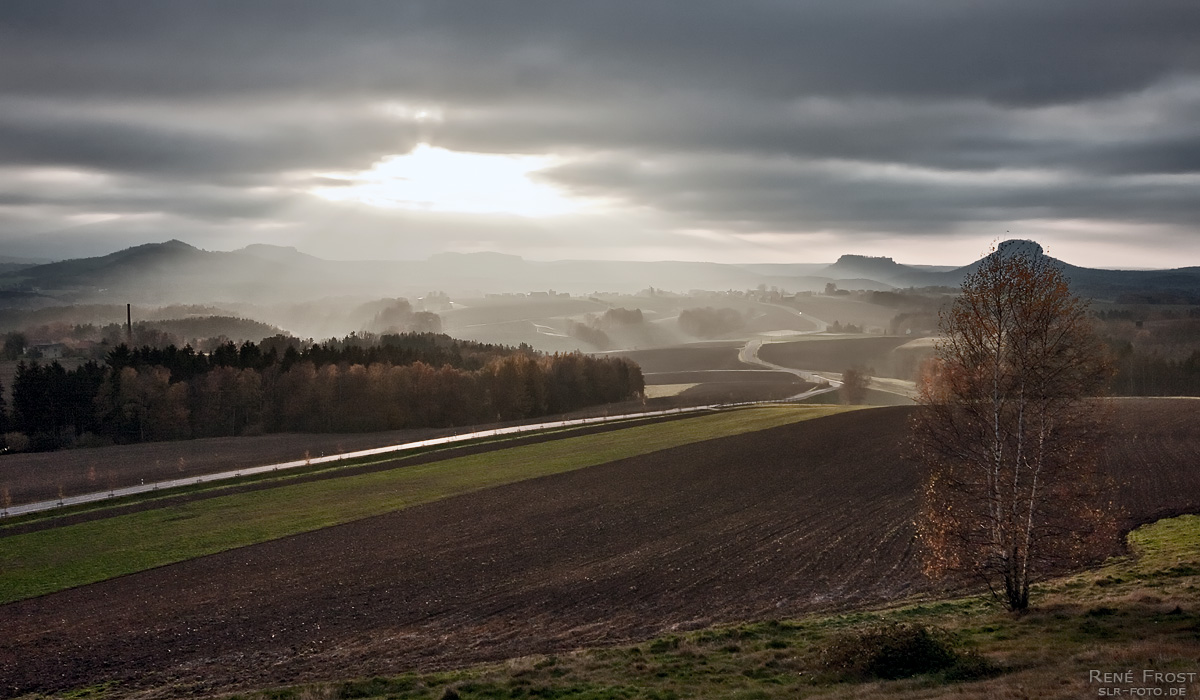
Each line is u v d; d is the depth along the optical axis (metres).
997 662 20.28
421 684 22.89
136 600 36.44
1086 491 26.39
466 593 35.53
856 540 41.47
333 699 22.17
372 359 134.38
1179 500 44.69
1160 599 25.11
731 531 45.16
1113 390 136.62
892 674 20.59
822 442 77.75
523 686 21.61
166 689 25.77
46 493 64.38
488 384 126.69
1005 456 27.22
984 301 27.22
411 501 57.72
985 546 26.72
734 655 23.58
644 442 84.44
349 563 41.75
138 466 77.81
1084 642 21.61
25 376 99.00
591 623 30.41
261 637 30.83
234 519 52.69
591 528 47.69
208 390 108.31
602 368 148.62
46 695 26.09
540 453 79.12
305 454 85.25
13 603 36.53
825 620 27.38
